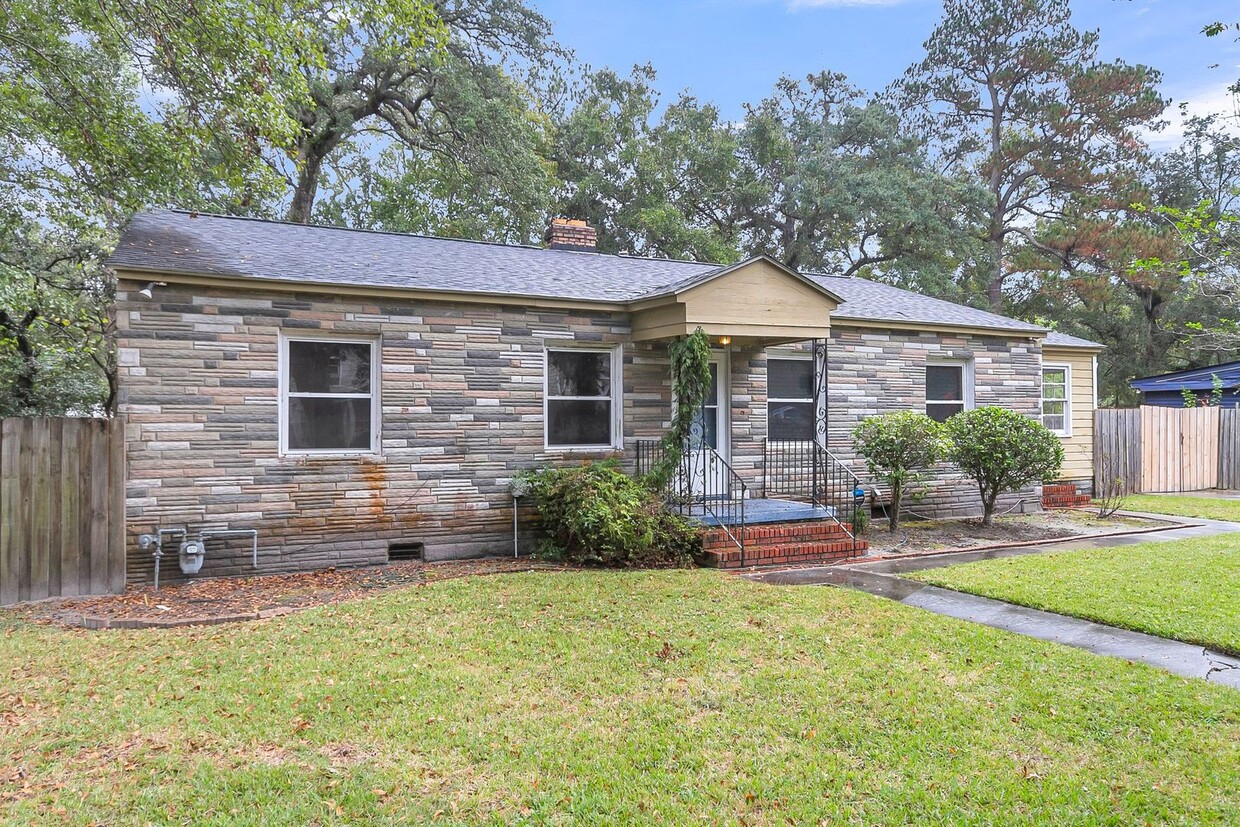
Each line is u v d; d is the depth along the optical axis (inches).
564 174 1133.1
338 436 345.4
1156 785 136.6
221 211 618.8
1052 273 1069.8
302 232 428.5
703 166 1148.5
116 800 134.6
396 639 226.7
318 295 334.6
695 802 132.7
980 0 1198.9
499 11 879.1
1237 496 613.9
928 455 416.5
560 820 127.2
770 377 452.4
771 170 1208.2
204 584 308.3
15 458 284.2
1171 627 230.4
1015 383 529.0
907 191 1085.8
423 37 419.8
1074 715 166.7
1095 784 137.3
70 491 293.0
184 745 156.0
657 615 250.7
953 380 513.3
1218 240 263.1
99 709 175.2
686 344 361.4
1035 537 414.3
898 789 136.3
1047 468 423.8
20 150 462.9
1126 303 1140.5
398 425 350.6
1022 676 190.7
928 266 1088.2
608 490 343.6
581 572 325.4
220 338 317.1
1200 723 162.2
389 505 348.8
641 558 346.6
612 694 182.2
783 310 385.4
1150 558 340.5
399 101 926.4
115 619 250.1
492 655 210.8
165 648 221.1
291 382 336.5
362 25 441.4
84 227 497.7
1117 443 617.3
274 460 327.3
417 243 455.8
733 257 1077.8
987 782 138.4
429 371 357.4
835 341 460.8
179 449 310.2
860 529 421.4
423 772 144.0
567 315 388.5
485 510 368.8
